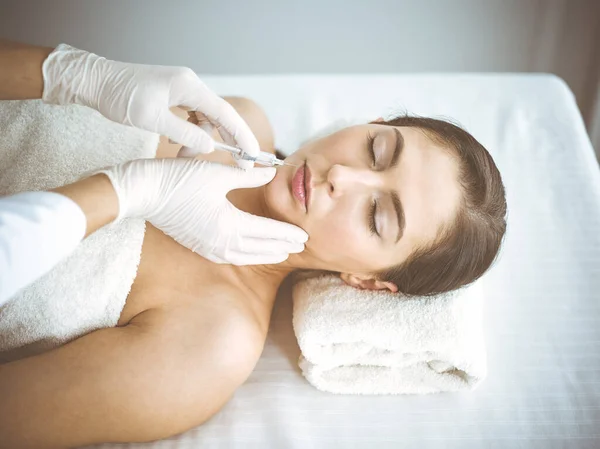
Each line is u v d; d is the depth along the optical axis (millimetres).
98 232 1188
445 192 1297
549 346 1474
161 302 1230
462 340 1315
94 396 1109
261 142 1597
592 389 1405
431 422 1336
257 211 1399
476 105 1911
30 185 1229
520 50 2438
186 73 1122
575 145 1848
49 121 1294
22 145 1288
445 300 1366
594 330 1499
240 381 1266
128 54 2428
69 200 907
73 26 2348
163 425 1184
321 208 1261
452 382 1366
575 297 1553
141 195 1086
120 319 1215
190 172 1139
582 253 1629
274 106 1857
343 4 2334
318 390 1371
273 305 1513
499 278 1577
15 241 792
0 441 1073
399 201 1267
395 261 1329
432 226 1294
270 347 1442
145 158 1246
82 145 1291
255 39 2410
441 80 1960
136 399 1136
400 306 1361
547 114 1915
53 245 850
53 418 1094
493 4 2330
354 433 1307
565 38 2383
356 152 1312
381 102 1888
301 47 2439
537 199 1729
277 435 1278
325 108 1866
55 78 1138
